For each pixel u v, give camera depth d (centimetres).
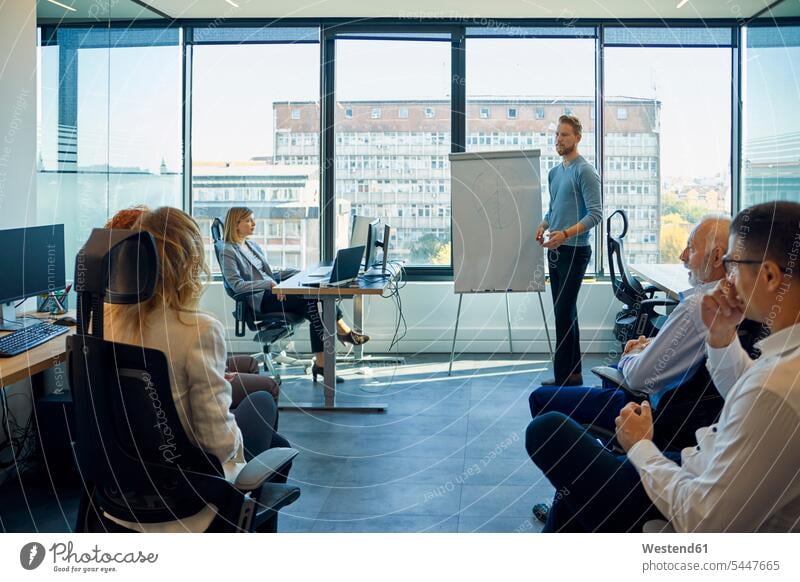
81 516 174
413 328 590
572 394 247
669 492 144
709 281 220
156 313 166
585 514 163
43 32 479
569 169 446
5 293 296
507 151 487
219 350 169
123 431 157
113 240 151
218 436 166
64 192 493
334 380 425
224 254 480
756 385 128
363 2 542
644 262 594
